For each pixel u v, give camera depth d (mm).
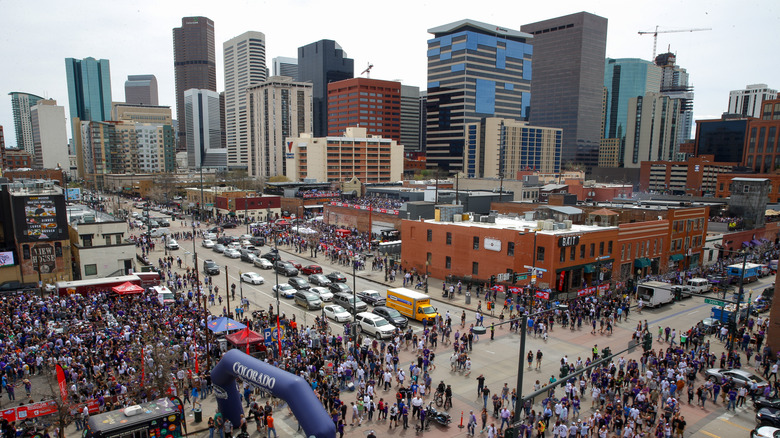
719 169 186750
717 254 73688
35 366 32594
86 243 59469
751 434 26812
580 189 128375
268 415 26328
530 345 39938
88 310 41969
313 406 21484
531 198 127312
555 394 31156
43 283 54750
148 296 48438
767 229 86250
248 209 117062
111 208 131125
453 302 51938
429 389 31609
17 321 38250
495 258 55094
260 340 35188
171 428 23594
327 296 52062
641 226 60781
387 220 86750
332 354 35188
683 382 31844
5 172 153750
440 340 41219
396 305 47500
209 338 37156
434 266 62688
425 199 95250
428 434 26781
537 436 26297
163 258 73125
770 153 152125
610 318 42938
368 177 185500
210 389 31422
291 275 63062
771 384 34094
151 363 30297
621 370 32906
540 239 50812
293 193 129625
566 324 44906
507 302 49906
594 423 26500
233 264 70312
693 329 40375
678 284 57312
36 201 53906
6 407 27891
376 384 32938
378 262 67500
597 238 54781
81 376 29219
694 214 69062
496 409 28469
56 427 24953
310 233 88500
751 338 41156
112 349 33188
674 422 26750
